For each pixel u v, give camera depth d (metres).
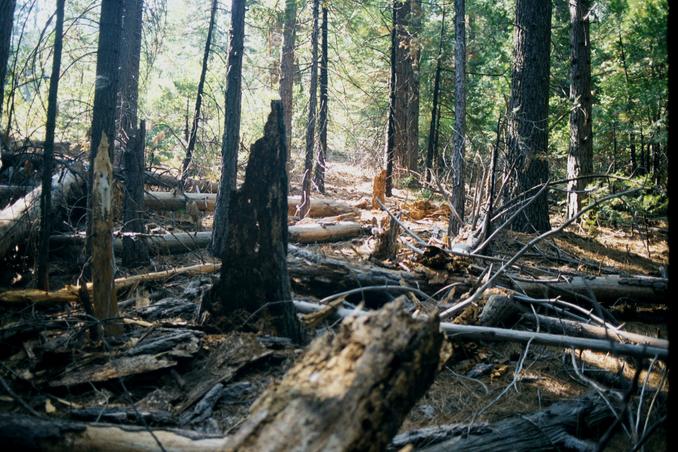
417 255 8.90
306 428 2.76
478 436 4.60
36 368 5.23
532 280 8.10
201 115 15.29
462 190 11.55
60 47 6.70
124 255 8.62
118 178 10.13
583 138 14.10
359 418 2.82
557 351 7.01
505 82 19.11
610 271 9.99
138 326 6.39
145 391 5.22
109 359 5.41
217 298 6.52
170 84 17.11
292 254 8.57
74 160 9.38
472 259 8.63
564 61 19.62
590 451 4.52
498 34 20.67
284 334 6.34
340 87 22.16
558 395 5.93
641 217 13.31
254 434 2.80
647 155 17.36
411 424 5.17
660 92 15.98
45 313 6.64
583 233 12.88
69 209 9.07
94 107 7.23
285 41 18.55
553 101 16.30
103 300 6.03
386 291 7.61
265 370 5.64
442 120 24.23
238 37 9.31
